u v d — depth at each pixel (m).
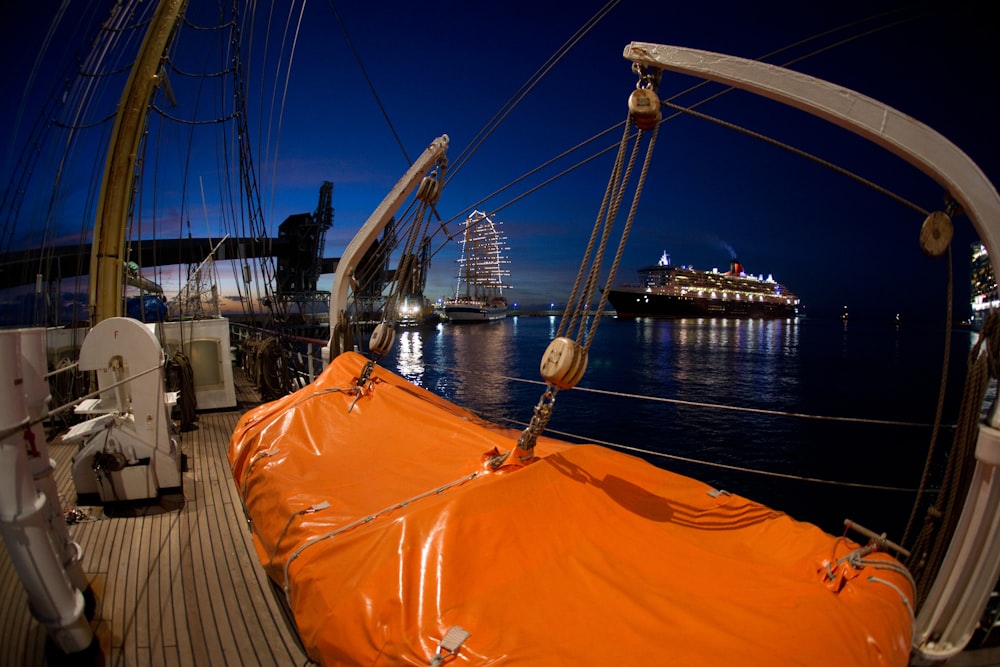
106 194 7.72
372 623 1.86
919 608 2.50
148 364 4.44
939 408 2.45
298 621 2.18
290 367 9.66
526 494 2.32
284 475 3.21
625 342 88.75
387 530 2.19
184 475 5.21
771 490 17.86
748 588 1.91
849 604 1.82
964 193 2.08
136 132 7.85
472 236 144.62
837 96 2.21
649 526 2.32
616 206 2.51
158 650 2.62
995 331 2.19
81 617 2.50
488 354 68.06
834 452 22.53
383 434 3.60
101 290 7.80
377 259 5.68
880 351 75.88
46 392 2.58
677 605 1.81
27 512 2.25
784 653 1.56
